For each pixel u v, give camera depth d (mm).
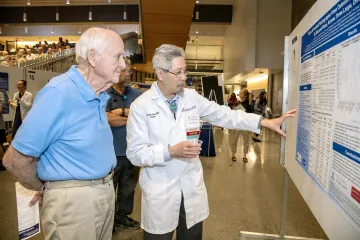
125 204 2629
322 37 1229
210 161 5715
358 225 864
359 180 855
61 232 1141
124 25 15477
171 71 1401
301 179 1619
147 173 1529
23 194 1308
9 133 5648
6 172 4496
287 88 2096
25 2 13656
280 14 10883
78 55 1170
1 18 13875
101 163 1212
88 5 13609
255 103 9766
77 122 1126
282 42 10938
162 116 1498
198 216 1547
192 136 1519
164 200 1475
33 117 1046
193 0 5828
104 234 1354
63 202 1139
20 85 5141
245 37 11258
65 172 1138
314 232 2600
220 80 4973
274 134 10305
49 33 15484
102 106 1237
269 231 2627
